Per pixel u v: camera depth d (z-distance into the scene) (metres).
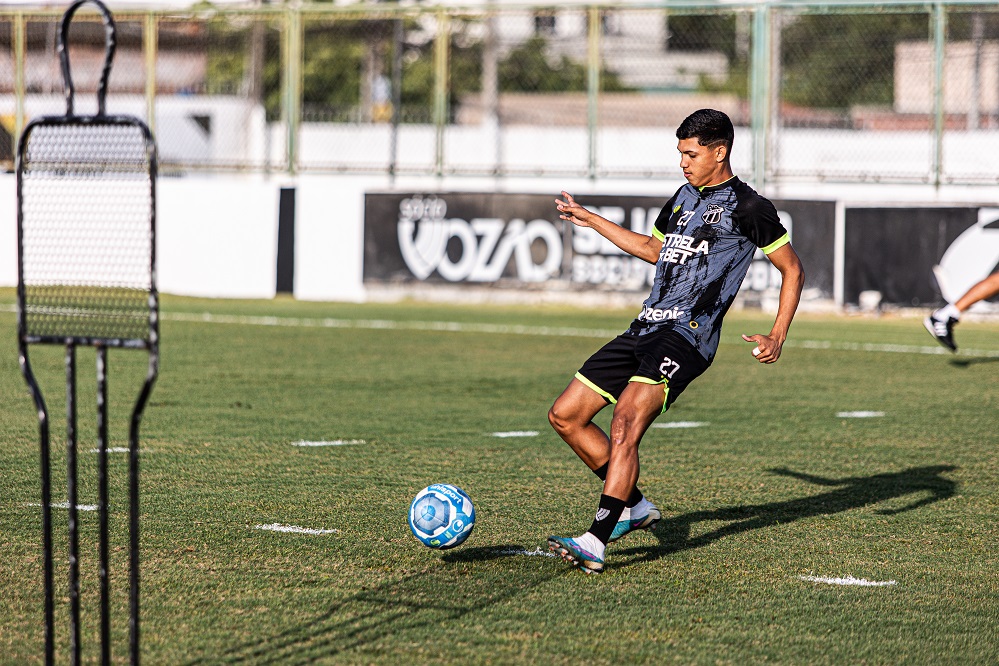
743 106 66.56
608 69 77.88
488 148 57.88
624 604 10.33
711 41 64.38
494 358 28.88
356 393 23.06
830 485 15.55
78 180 7.22
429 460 16.75
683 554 12.09
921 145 51.16
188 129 60.72
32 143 7.38
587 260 40.88
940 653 9.24
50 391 22.80
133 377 24.72
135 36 54.53
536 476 15.80
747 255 11.38
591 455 11.87
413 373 26.03
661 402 11.21
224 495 14.31
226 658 8.80
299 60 43.88
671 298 11.43
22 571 11.02
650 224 40.19
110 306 7.21
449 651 9.02
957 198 41.19
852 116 61.97
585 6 42.59
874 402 22.92
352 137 58.72
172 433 18.52
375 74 68.62
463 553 11.95
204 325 34.62
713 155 11.28
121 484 14.79
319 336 32.69
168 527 12.74
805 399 23.25
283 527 12.82
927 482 15.80
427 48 65.88
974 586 11.09
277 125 59.53
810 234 39.00
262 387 23.62
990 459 17.42
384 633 9.42
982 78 59.25
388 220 42.03
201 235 42.91
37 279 7.36
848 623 9.94
